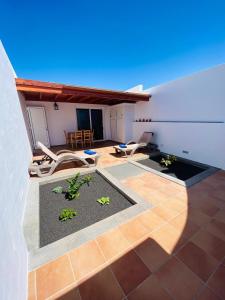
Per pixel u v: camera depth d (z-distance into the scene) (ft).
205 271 4.75
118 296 4.13
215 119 14.67
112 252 5.48
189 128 16.66
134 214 7.52
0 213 3.53
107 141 31.53
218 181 11.29
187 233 6.33
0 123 6.49
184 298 4.06
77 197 9.61
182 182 11.14
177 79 18.13
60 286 4.41
